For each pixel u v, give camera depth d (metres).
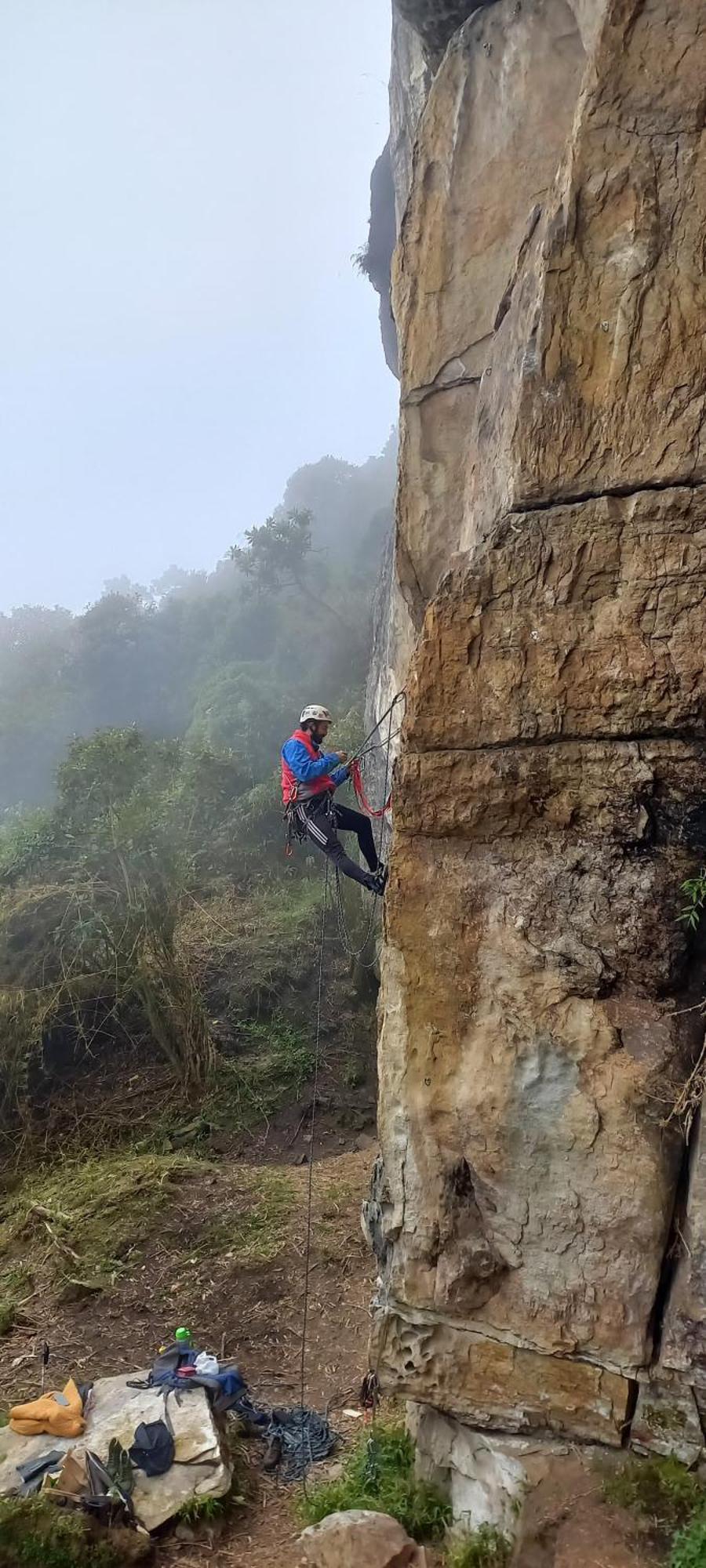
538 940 4.18
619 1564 3.58
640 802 3.97
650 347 3.96
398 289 5.83
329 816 6.50
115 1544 4.98
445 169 5.50
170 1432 5.90
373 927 13.83
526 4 5.11
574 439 4.11
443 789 4.39
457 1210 4.37
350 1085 12.43
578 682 4.07
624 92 3.96
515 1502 4.18
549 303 4.12
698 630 3.85
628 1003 4.05
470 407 5.46
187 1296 8.45
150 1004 12.64
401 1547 4.21
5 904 13.49
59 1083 12.80
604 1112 4.04
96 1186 10.36
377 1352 4.56
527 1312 4.16
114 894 13.34
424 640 4.46
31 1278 9.04
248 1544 5.19
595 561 4.04
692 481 3.90
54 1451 5.84
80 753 14.84
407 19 6.05
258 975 14.16
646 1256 3.94
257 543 29.72
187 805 18.11
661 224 3.95
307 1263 8.47
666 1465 3.84
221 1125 11.85
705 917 3.91
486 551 4.31
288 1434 6.30
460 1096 4.33
